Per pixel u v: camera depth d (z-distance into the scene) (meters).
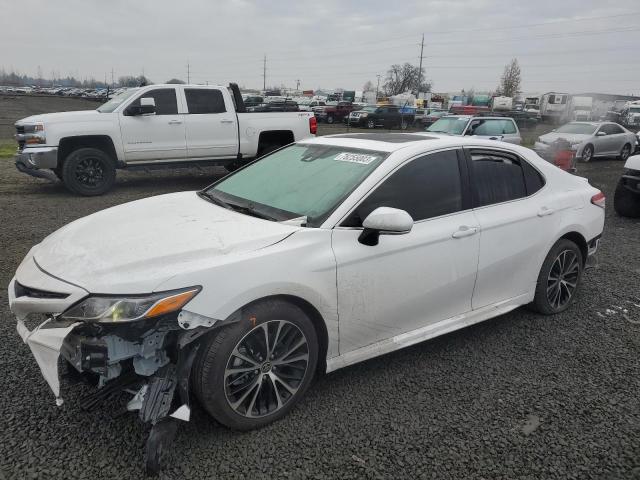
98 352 2.46
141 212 3.43
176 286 2.50
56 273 2.65
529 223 4.07
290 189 3.54
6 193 9.62
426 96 63.59
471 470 2.62
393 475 2.56
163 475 2.49
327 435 2.84
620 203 9.01
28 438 2.71
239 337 2.67
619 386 3.46
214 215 3.30
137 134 9.83
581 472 2.63
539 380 3.51
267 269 2.74
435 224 3.49
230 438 2.78
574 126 18.91
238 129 10.84
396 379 3.45
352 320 3.15
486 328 4.31
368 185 3.27
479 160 3.93
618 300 5.02
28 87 110.75
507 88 82.75
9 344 3.66
